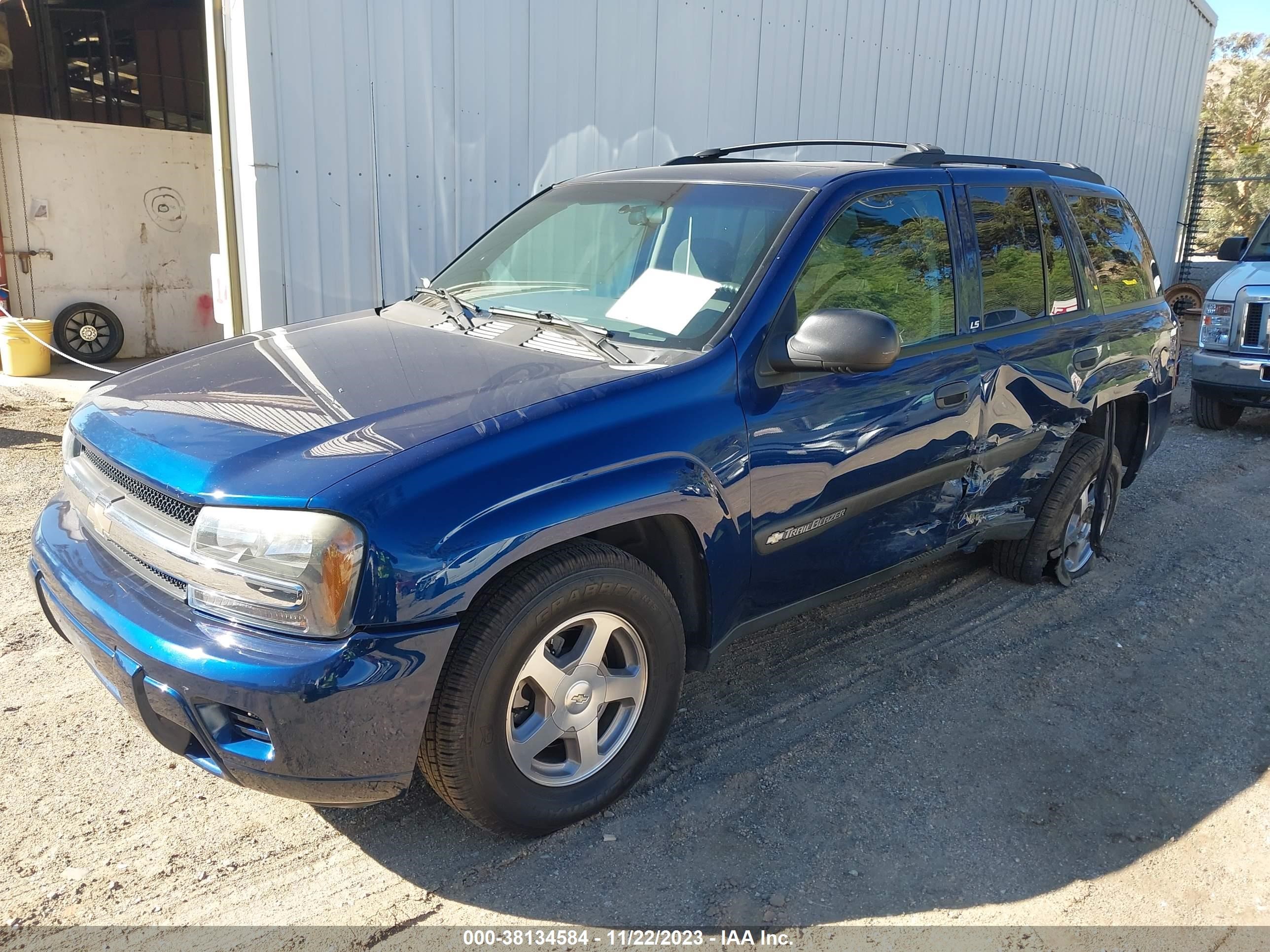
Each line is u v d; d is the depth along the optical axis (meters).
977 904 2.51
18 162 8.77
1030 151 11.36
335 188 5.71
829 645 3.97
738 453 2.78
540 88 6.45
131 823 2.66
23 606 3.91
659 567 2.90
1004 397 3.75
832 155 8.13
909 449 3.34
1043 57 11.02
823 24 8.12
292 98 5.43
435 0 5.84
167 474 2.30
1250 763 3.26
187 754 2.32
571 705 2.57
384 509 2.15
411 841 2.64
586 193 3.81
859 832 2.77
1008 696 3.62
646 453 2.57
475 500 2.25
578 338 2.96
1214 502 6.23
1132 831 2.85
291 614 2.12
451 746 2.31
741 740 3.21
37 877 2.43
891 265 3.36
